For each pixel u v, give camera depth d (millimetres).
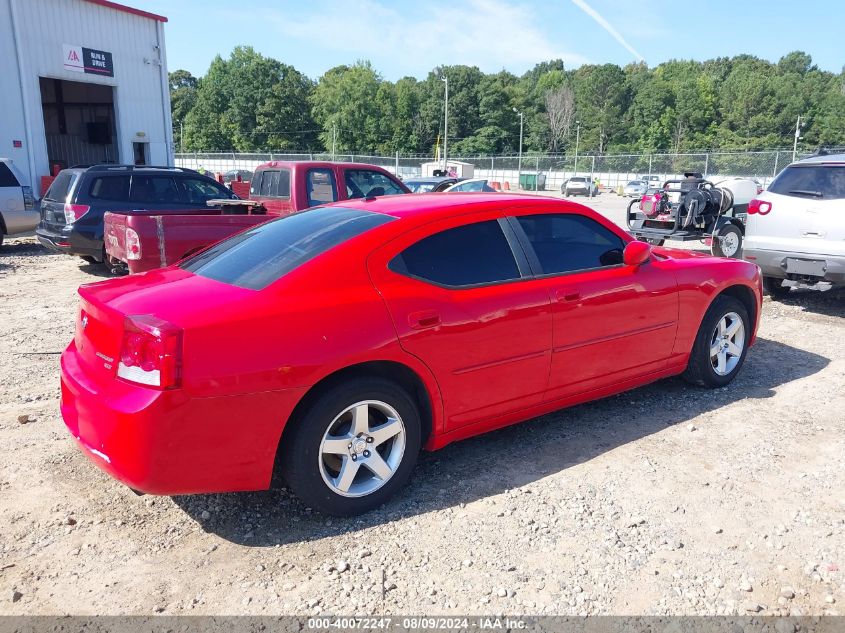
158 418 2641
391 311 3164
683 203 11391
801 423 4367
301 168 8539
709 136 95000
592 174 47719
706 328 4742
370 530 3121
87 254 9992
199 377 2688
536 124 103375
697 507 3320
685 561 2877
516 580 2750
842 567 2832
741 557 2906
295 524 3168
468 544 3006
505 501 3383
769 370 5496
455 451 3984
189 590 2682
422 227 3443
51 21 19438
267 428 2854
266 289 2996
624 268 4164
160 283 3309
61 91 26688
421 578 2762
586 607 2584
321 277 3090
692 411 4578
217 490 2854
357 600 2621
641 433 4219
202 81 101250
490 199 3850
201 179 11016
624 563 2863
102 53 21141
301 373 2875
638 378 4395
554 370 3834
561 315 3785
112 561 2875
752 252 7758
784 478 3621
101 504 3336
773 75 105250
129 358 2719
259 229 3930
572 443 4082
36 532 3082
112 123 26078
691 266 4590
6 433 4125
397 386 3209
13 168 12570
